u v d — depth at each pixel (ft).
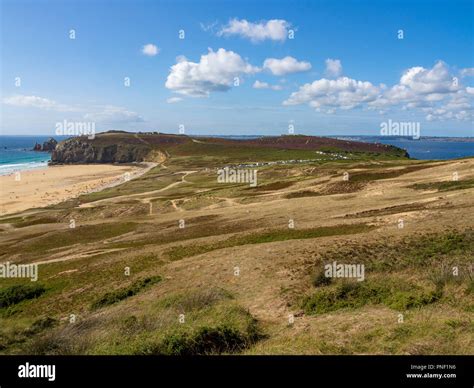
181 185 385.91
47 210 306.55
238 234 133.08
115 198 335.26
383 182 218.59
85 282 108.58
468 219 96.02
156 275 96.53
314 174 319.27
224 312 58.18
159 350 43.32
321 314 54.65
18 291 106.42
